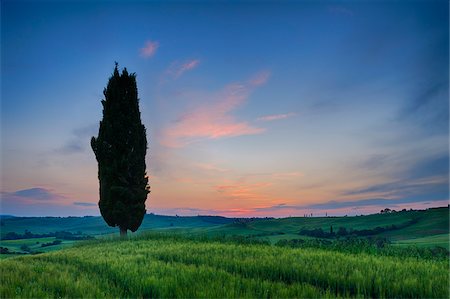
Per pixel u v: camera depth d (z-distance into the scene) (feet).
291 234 312.91
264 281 30.60
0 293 28.78
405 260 44.98
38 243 363.76
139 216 110.63
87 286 30.40
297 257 45.14
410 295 28.63
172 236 84.94
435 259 48.37
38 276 35.63
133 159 112.57
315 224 384.47
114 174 110.22
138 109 117.39
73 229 573.33
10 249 307.78
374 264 40.01
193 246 61.72
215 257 44.75
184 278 31.58
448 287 28.78
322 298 26.66
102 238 95.61
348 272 35.04
